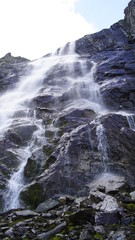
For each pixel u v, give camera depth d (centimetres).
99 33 4019
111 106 2372
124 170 1433
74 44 4016
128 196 1084
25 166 1551
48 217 1000
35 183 1357
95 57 3494
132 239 732
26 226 923
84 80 2884
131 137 1592
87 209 903
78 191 1312
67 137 1612
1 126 2027
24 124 1967
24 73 3406
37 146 1770
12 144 1777
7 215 1126
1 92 3069
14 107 2433
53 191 1320
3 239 858
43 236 823
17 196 1401
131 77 2669
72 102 2392
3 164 1606
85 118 1920
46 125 1986
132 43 3694
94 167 1425
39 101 2448
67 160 1438
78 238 782
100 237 766
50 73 3153
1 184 1481
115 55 3234
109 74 2762
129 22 3953
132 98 2395
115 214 858
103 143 1539
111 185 1223
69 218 887
